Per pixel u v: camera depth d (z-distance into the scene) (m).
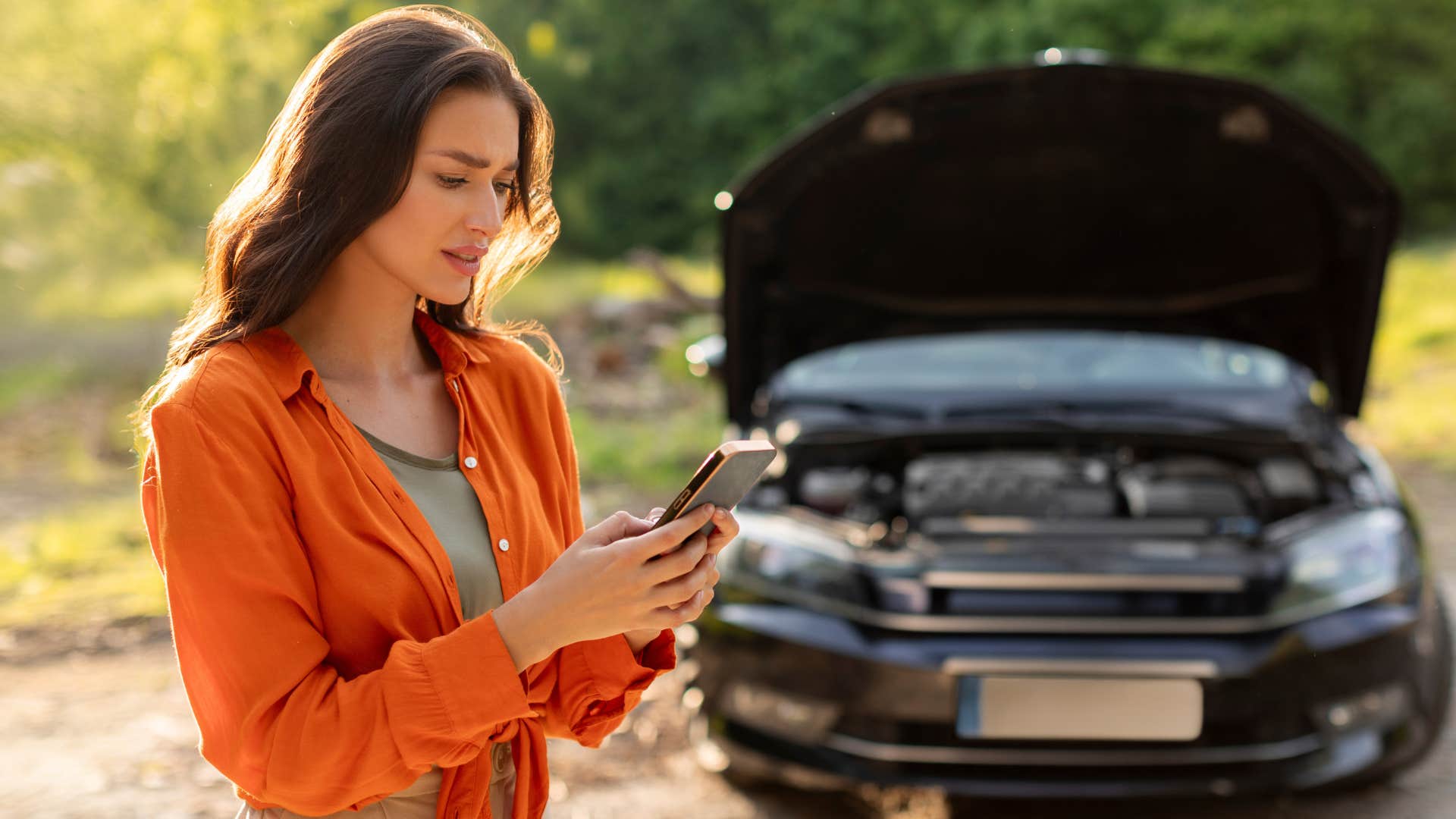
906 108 3.45
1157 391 3.94
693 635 3.26
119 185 12.22
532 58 33.81
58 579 5.74
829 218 3.79
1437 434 8.55
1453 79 28.34
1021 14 30.91
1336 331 3.88
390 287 1.30
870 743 2.99
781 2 34.78
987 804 3.34
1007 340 4.20
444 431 1.36
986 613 3.05
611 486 7.68
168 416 1.13
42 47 11.50
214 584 1.11
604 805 3.33
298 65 12.20
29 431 10.40
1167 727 2.89
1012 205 3.83
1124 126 3.52
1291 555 3.10
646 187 34.56
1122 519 3.36
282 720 1.12
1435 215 27.88
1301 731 2.95
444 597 1.23
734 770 3.40
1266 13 29.19
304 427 1.21
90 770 3.60
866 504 3.67
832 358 4.25
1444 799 3.26
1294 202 3.63
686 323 13.58
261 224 1.21
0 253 13.87
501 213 1.25
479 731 1.13
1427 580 3.14
